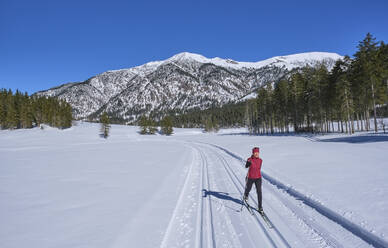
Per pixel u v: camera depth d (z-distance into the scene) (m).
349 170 9.60
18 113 81.75
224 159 16.58
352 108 33.03
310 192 6.89
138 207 6.36
